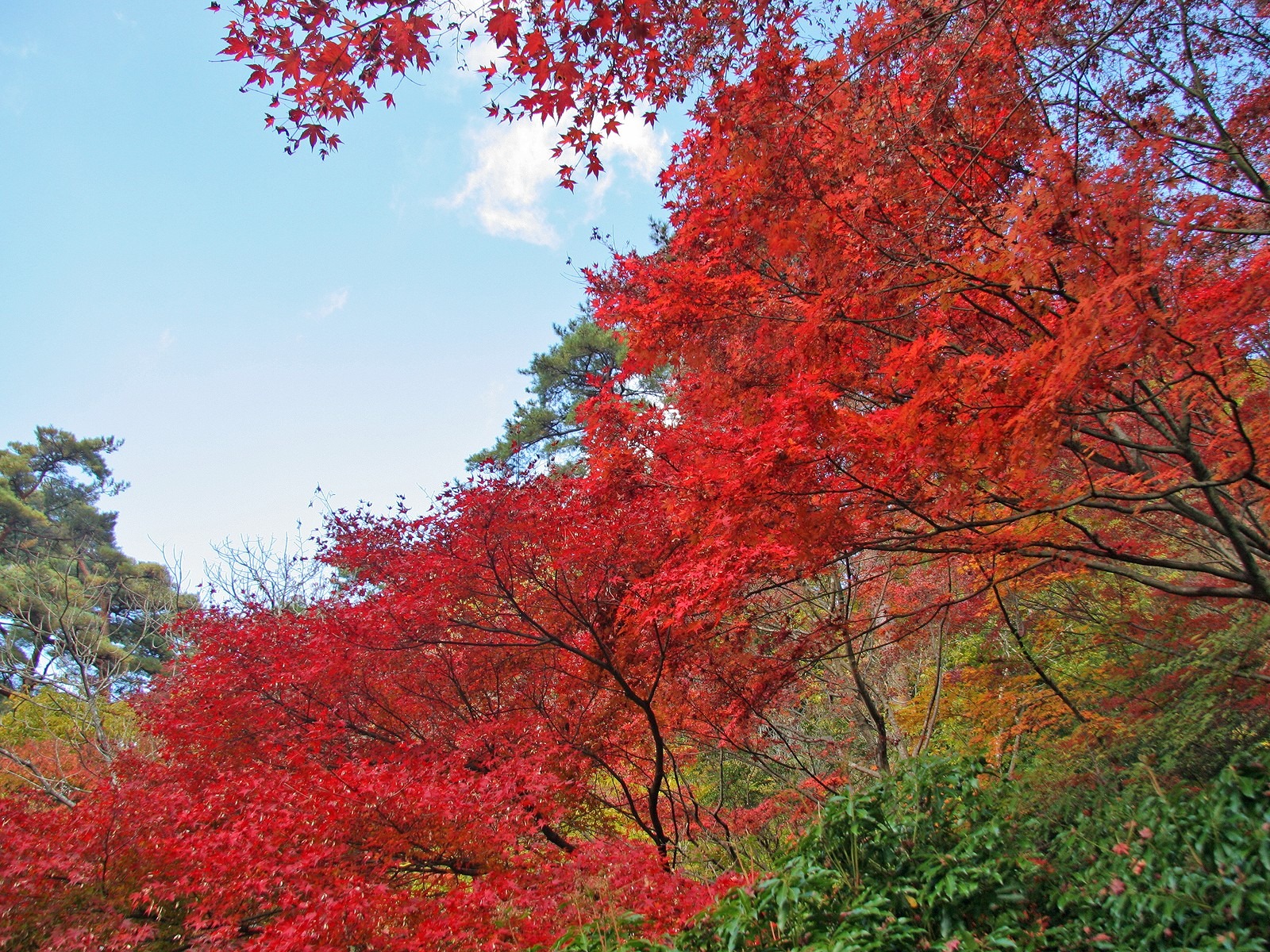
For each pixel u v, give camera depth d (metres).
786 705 9.27
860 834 4.89
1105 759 5.20
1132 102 4.73
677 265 5.35
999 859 4.46
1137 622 6.81
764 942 4.04
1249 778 4.23
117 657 18.16
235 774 5.90
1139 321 3.38
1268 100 4.76
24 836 4.30
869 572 8.56
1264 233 4.08
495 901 4.19
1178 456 5.14
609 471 6.11
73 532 25.36
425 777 5.53
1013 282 3.67
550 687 7.77
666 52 4.20
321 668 6.30
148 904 4.30
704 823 8.73
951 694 8.37
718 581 5.09
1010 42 4.20
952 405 3.77
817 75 4.35
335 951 3.76
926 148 4.14
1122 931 3.92
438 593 6.52
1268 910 3.52
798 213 4.33
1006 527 4.93
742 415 5.22
